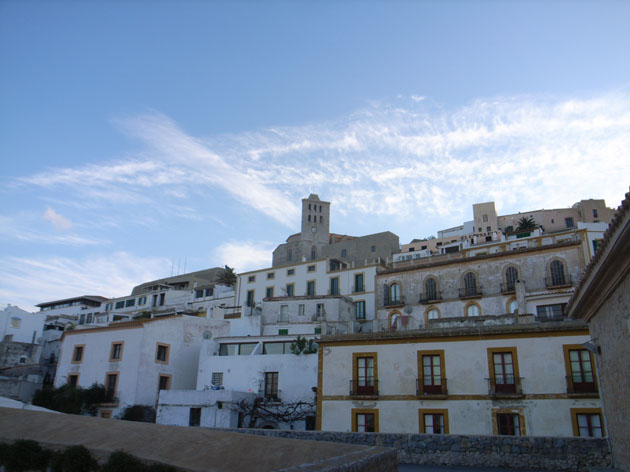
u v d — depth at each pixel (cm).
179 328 5203
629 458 1639
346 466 1105
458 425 2958
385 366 3244
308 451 1377
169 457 1370
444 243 10169
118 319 8600
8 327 7125
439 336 3159
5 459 1499
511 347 2969
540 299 4856
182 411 4009
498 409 2897
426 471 1917
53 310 10731
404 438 2177
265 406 4097
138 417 4503
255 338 4669
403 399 3133
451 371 3066
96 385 4884
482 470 1945
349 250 10431
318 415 3309
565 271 4956
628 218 1261
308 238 12406
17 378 5675
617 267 1499
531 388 2862
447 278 5609
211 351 4744
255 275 8294
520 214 10994
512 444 1998
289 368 4312
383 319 5828
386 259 9731
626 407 1638
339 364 3369
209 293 9206
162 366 4956
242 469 1286
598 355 1928
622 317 1587
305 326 6169
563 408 2772
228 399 3888
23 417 1769
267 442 1434
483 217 10925
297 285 7800
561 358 2852
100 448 1452
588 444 1891
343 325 6116
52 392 4906
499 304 5175
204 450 1399
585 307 1931
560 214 10669
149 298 9600
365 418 3197
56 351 7006
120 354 4931
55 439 1553
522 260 5216
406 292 5819
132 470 1329
